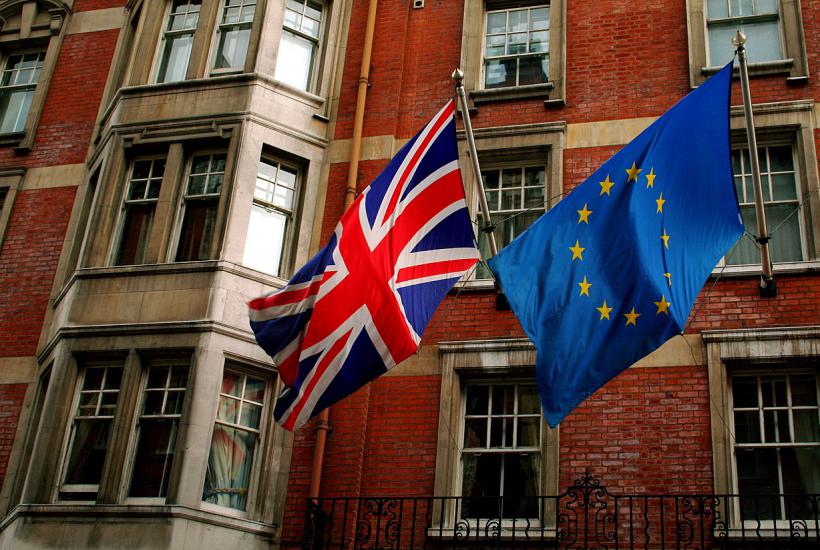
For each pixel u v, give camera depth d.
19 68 18.78
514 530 12.05
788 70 14.77
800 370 12.82
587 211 11.54
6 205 16.86
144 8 17.41
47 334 15.42
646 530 11.38
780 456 12.48
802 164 14.02
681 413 12.77
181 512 12.67
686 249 11.35
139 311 14.23
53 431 13.80
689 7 15.58
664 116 11.88
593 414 13.03
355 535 12.92
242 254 14.59
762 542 11.62
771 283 13.00
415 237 12.11
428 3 17.02
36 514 13.11
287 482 13.64
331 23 17.08
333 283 11.91
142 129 15.90
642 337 10.76
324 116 16.22
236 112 15.61
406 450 13.44
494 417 13.54
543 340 10.95
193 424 13.24
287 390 11.71
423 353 13.97
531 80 16.06
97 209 15.38
